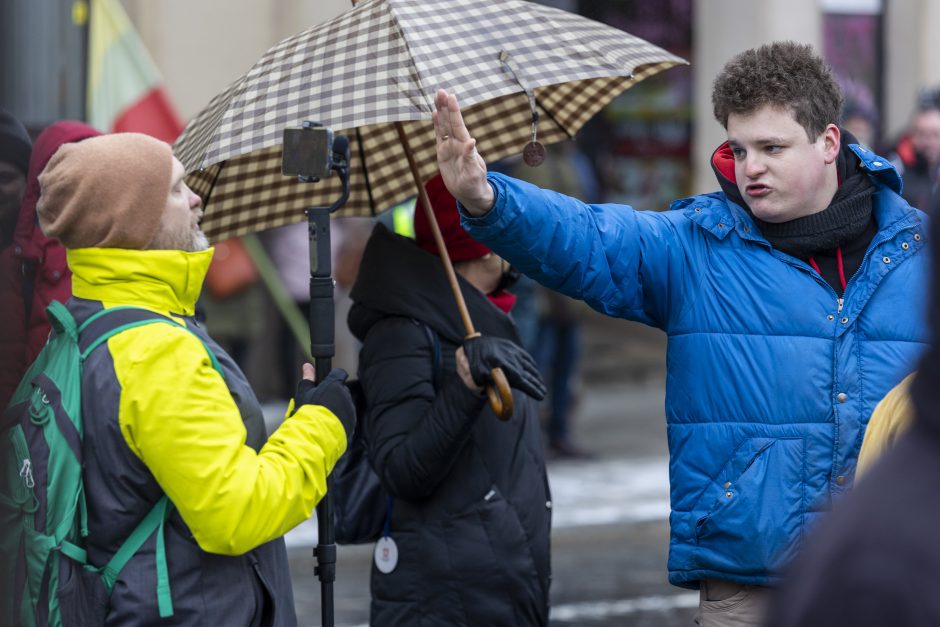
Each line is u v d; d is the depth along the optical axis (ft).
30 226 39.86
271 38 102.83
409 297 37.35
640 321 34.27
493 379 34.65
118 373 27.96
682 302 33.24
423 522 36.68
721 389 32.63
